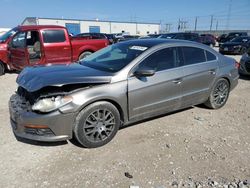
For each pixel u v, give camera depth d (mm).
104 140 3793
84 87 3557
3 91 6895
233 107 5715
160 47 4301
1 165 3297
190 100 4801
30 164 3324
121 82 3791
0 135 4090
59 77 3561
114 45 4953
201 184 2961
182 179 3057
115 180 3023
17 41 8711
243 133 4348
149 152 3648
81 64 4547
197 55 4852
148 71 3781
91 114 3604
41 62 8516
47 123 3348
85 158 3473
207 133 4312
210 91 5152
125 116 3979
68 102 3389
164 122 4711
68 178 3053
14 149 3680
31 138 3465
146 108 4148
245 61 8914
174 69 4406
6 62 9086
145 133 4238
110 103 3746
